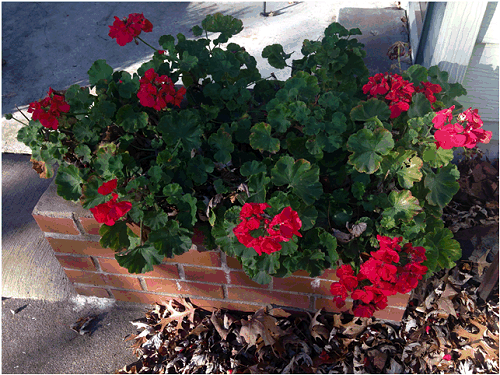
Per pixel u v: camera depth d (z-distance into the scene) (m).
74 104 2.21
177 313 2.54
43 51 4.81
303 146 2.14
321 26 4.70
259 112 2.45
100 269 2.50
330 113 2.26
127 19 2.31
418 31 3.55
